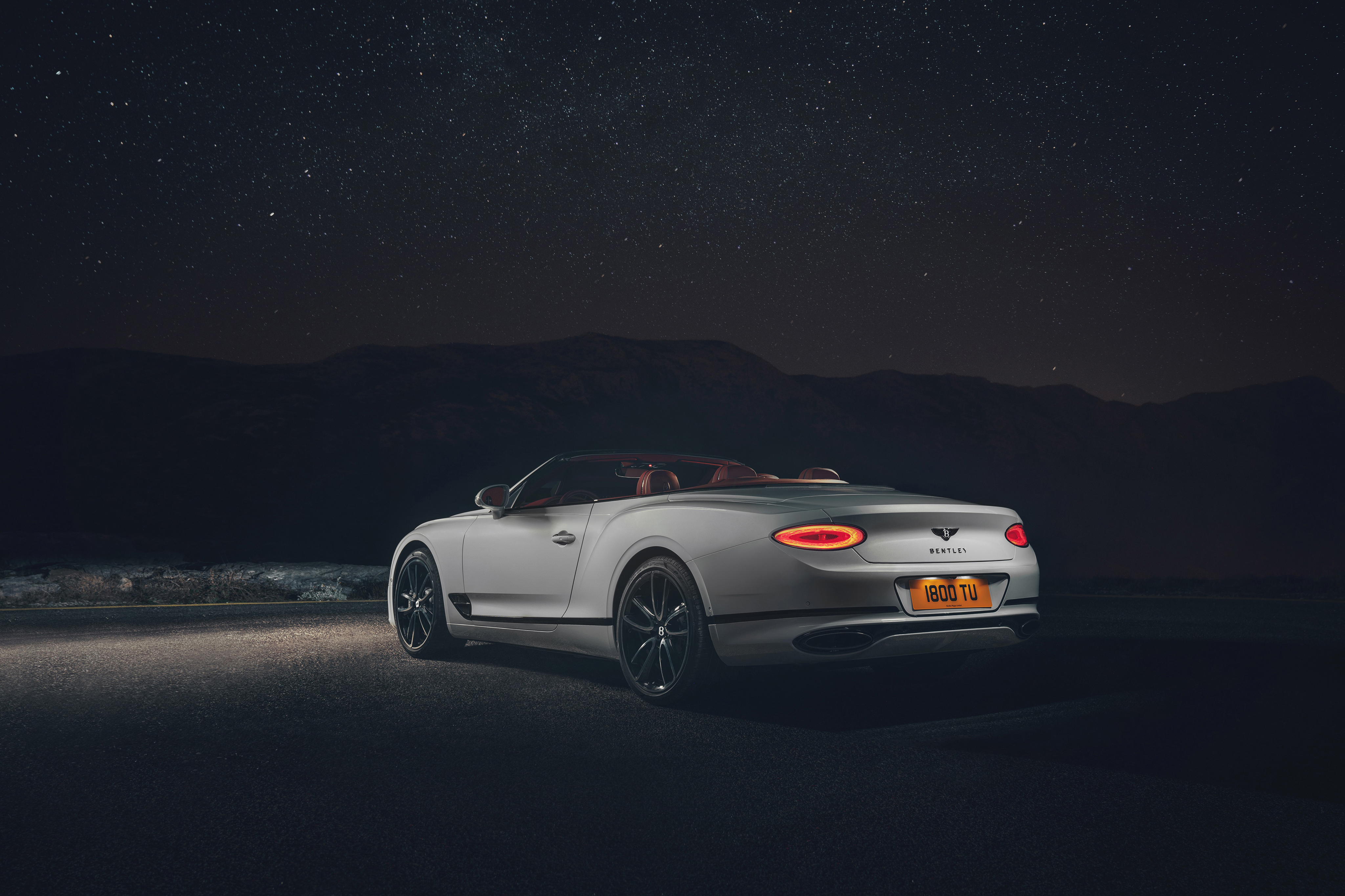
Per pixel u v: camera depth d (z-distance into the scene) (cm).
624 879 230
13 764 342
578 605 504
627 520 482
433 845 255
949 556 424
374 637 726
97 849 254
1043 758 341
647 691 452
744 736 381
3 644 681
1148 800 289
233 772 329
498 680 520
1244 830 261
